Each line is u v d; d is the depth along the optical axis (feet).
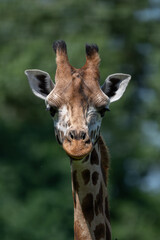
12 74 140.26
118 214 143.74
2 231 122.52
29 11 153.28
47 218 124.06
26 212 123.85
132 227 138.31
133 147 147.13
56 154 133.49
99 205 41.86
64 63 42.34
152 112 147.23
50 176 131.13
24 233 122.31
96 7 150.61
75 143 38.68
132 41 153.58
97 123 41.39
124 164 148.05
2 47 151.02
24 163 131.85
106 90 44.68
